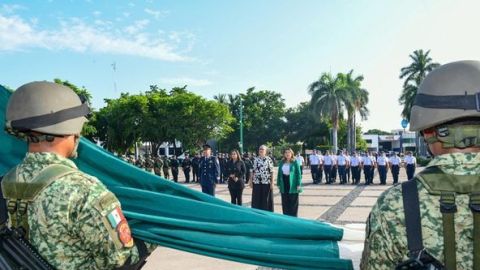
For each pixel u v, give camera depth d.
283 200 9.66
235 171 11.32
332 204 12.62
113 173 2.28
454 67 1.32
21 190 1.55
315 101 46.09
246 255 2.14
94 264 1.56
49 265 1.49
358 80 46.34
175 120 43.09
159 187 2.27
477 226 1.15
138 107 43.75
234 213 2.22
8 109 1.65
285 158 9.65
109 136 45.69
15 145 2.20
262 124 67.81
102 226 1.50
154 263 5.91
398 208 1.23
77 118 1.68
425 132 1.36
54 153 1.64
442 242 1.17
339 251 2.12
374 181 22.77
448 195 1.19
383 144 82.38
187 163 24.64
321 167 21.55
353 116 47.12
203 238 2.16
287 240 2.18
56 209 1.48
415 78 47.03
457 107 1.24
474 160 1.23
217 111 43.78
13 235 1.51
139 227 2.16
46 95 1.62
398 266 1.18
